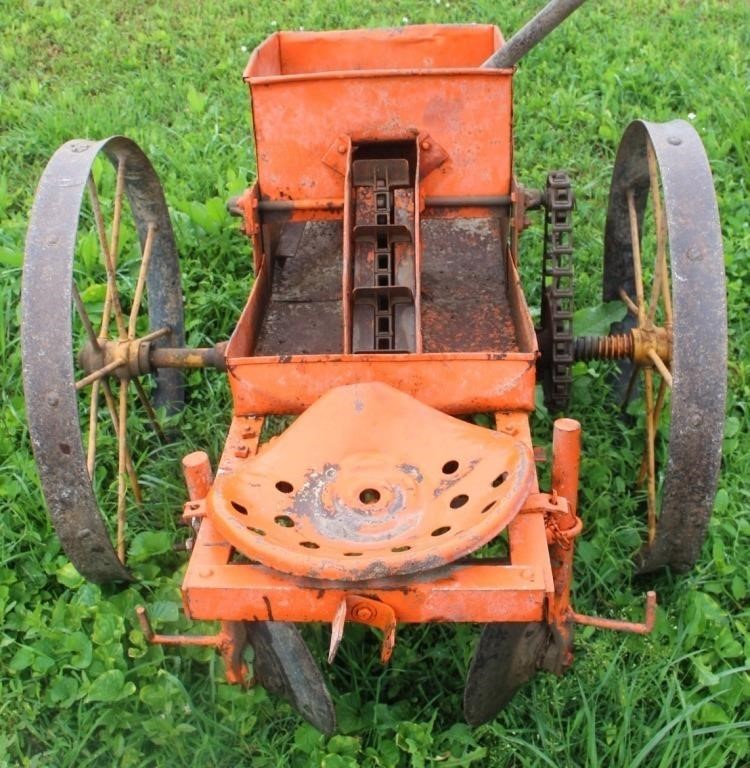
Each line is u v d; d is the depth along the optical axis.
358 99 3.26
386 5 7.28
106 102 6.19
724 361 2.68
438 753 2.79
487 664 2.65
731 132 5.59
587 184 5.27
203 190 5.30
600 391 4.02
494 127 3.28
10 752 2.85
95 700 2.90
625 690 2.81
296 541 2.32
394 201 3.20
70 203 2.92
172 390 4.04
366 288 3.00
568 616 2.64
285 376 2.81
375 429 2.62
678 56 6.46
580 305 4.45
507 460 2.46
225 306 4.53
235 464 2.68
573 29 6.73
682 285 2.71
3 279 4.69
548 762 2.68
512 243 3.47
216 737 2.82
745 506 3.45
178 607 3.11
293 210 3.41
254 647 2.74
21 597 3.28
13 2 7.51
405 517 2.40
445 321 3.61
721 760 2.67
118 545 3.25
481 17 6.98
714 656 2.97
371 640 3.08
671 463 2.76
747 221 5.00
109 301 3.50
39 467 2.85
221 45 6.87
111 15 7.42
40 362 2.79
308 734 2.81
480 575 2.33
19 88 6.37
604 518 3.43
